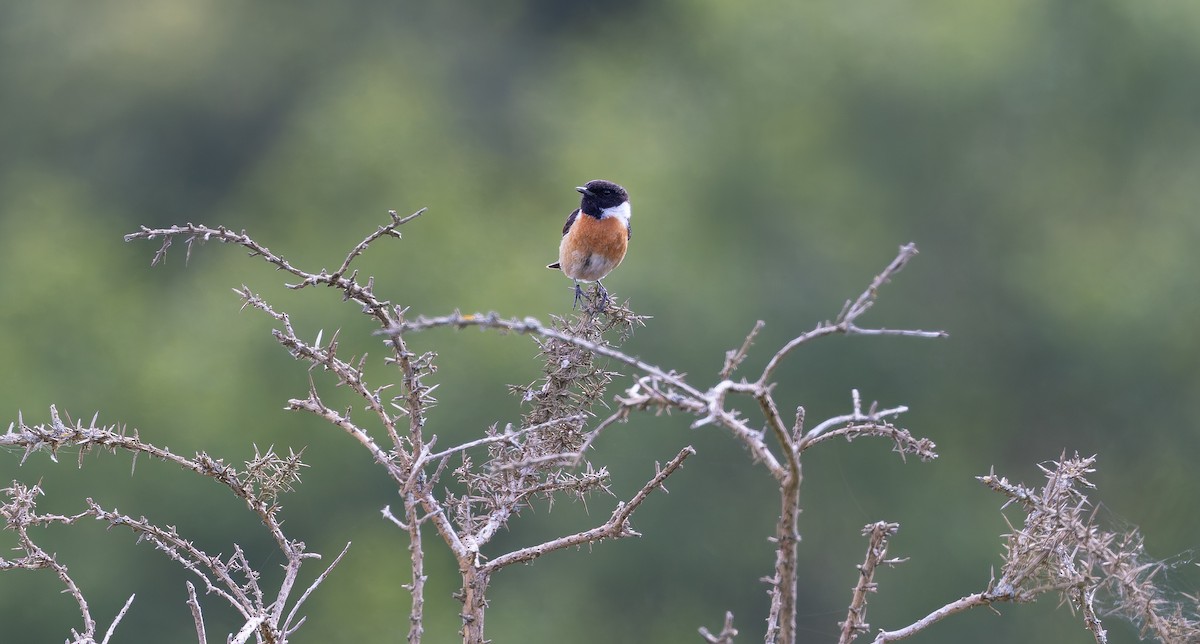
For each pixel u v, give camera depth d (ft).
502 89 89.81
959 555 55.62
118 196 86.43
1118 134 64.49
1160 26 63.67
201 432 55.67
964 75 62.95
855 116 64.44
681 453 11.94
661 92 70.28
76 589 12.07
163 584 52.80
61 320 63.05
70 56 90.94
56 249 66.69
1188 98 64.34
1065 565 11.75
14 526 11.80
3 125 87.97
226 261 67.82
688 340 56.54
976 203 63.10
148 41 91.15
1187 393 59.62
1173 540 53.88
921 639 54.34
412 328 9.09
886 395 59.26
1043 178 63.67
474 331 56.85
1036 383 61.26
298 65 90.43
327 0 93.20
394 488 54.90
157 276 74.49
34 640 50.37
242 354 58.85
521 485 13.01
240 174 89.35
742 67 66.95
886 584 55.11
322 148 69.77
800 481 9.52
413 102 72.74
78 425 12.01
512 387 13.83
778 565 9.70
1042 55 63.87
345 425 12.18
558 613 52.75
